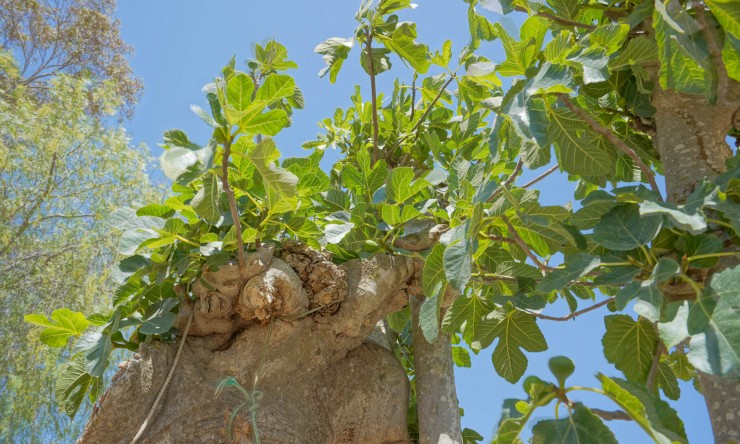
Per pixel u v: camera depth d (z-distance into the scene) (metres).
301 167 3.24
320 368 3.24
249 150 2.85
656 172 3.43
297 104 4.03
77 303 6.92
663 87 2.08
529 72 2.35
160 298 3.08
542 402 1.76
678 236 2.10
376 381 3.40
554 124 2.48
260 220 3.08
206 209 2.35
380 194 3.44
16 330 6.58
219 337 3.10
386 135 4.56
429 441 3.34
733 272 1.77
